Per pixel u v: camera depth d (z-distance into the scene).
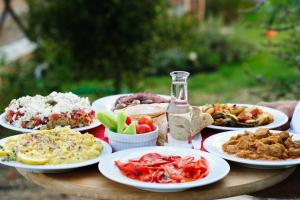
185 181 1.28
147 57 3.85
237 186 1.29
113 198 1.28
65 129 1.49
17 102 1.63
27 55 4.58
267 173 1.36
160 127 1.54
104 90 3.84
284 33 4.24
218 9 6.02
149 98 1.73
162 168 1.32
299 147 1.41
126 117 1.53
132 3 3.65
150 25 3.75
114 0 3.64
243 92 4.44
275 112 1.72
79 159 1.36
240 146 1.42
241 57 5.16
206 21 5.61
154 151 1.42
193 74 5.05
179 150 1.43
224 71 5.11
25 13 4.20
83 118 1.60
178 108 1.49
